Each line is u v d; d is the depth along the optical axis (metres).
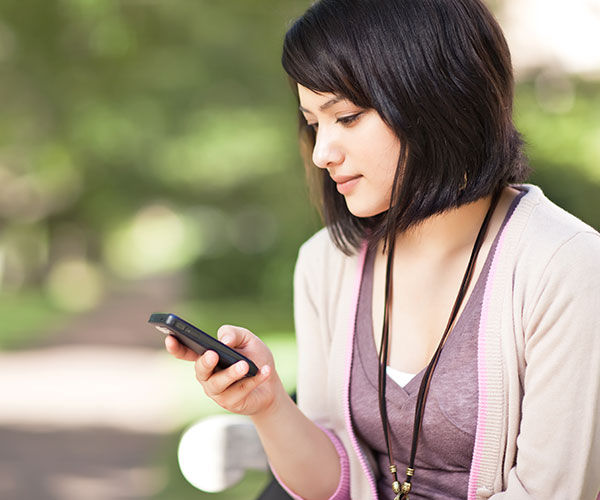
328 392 2.66
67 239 54.72
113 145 30.02
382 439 2.55
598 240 2.30
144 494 8.98
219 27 23.97
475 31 2.32
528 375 2.30
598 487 2.27
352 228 2.66
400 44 2.27
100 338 27.61
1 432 13.16
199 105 27.70
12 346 25.03
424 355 2.50
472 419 2.36
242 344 2.47
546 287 2.27
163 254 82.25
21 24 24.14
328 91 2.31
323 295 2.75
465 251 2.50
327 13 2.31
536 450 2.26
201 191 38.91
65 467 10.87
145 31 24.03
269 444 2.60
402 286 2.55
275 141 28.70
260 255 34.09
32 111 27.56
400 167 2.33
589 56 14.97
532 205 2.41
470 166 2.36
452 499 2.44
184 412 13.71
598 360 2.22
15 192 42.69
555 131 12.21
